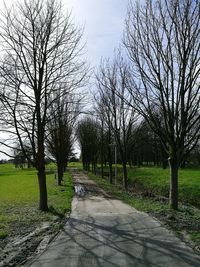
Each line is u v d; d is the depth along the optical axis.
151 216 13.22
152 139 46.44
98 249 8.34
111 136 36.16
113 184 33.03
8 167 98.44
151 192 25.25
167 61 14.00
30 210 14.73
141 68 14.64
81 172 59.62
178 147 14.65
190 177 29.45
